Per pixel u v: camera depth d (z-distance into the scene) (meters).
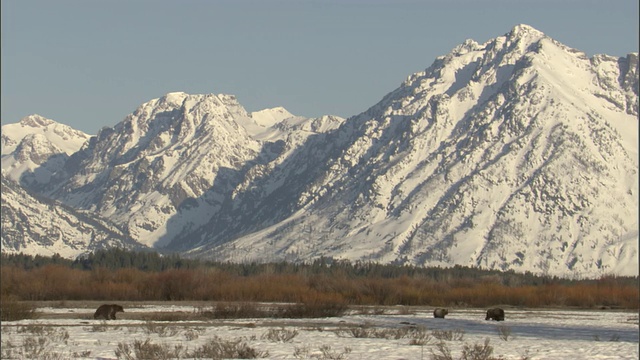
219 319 150.62
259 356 84.19
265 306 186.62
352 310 188.75
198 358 82.31
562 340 112.31
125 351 86.06
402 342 101.19
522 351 93.50
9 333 110.56
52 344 96.38
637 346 101.31
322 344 97.06
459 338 111.31
